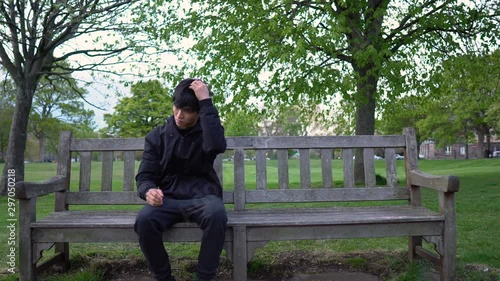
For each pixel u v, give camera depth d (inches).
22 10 428.5
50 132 1488.7
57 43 462.3
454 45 512.4
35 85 474.0
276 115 641.6
